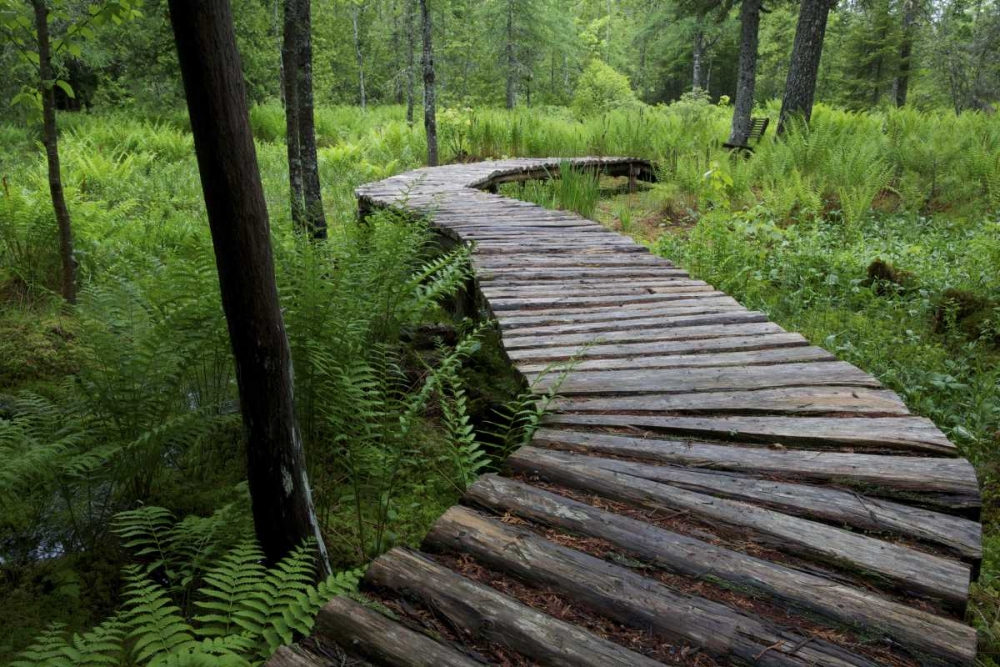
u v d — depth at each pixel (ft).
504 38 100.73
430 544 6.78
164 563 9.30
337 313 12.43
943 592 5.93
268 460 7.43
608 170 45.29
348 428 10.84
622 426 9.37
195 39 5.98
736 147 43.34
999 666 7.72
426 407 13.47
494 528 6.95
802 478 7.88
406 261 18.13
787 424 9.07
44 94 17.17
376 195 30.71
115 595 9.11
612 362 11.63
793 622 5.68
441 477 11.50
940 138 36.04
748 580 6.16
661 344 12.51
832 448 8.51
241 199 6.48
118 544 9.98
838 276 21.67
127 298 13.12
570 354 12.14
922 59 87.56
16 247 21.40
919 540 6.71
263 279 6.83
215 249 6.73
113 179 36.52
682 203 35.81
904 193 31.58
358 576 6.86
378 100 127.03
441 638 5.50
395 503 10.91
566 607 5.90
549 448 8.86
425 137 53.93
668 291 16.29
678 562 6.42
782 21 115.24
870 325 18.35
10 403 13.92
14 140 49.78
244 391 7.20
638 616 5.74
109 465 10.57
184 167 44.39
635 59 150.41
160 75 64.80
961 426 13.00
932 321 18.81
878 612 5.72
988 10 88.38
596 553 6.61
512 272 17.84
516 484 7.80
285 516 7.66
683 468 8.16
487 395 13.17
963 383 14.73
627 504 7.52
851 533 6.77
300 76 21.94
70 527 10.39
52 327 17.56
